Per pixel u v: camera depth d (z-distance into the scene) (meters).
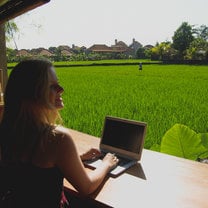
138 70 39.91
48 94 1.60
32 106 1.56
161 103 10.79
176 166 2.29
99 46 121.38
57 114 1.67
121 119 2.52
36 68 1.58
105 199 1.77
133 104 10.49
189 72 34.44
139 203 1.72
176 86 18.47
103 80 23.86
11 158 1.56
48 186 1.52
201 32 86.50
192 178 2.07
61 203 1.63
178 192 1.86
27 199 1.49
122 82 21.84
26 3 2.96
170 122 7.23
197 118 7.80
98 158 2.41
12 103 1.59
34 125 1.56
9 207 1.52
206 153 2.96
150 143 5.48
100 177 1.89
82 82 21.86
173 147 2.86
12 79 1.61
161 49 79.56
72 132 3.31
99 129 6.39
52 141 1.54
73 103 10.75
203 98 12.40
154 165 2.31
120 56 100.25
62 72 35.81
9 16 3.59
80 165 1.63
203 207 1.67
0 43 5.96
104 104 10.45
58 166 1.56
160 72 34.91
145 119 7.61
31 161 1.52
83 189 1.69
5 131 1.60
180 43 81.88
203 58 67.06
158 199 1.77
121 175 2.12
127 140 2.44
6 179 1.57
